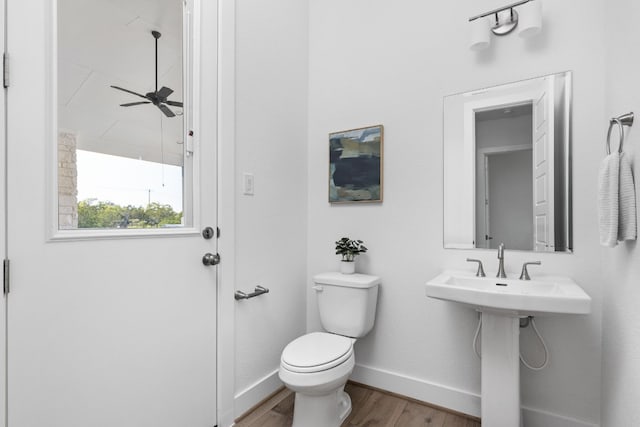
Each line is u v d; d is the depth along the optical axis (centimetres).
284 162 211
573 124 154
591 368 149
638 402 102
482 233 175
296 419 156
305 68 231
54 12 107
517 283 152
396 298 198
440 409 181
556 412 156
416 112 194
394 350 198
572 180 154
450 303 182
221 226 163
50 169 106
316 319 227
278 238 205
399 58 200
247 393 178
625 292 116
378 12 207
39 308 103
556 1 157
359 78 214
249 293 181
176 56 145
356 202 212
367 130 208
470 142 178
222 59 163
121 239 124
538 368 157
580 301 119
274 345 201
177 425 143
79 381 112
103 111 121
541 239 160
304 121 230
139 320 129
